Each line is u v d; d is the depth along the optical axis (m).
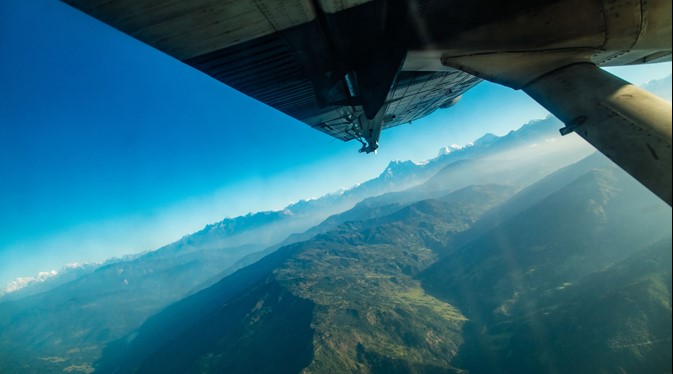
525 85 6.19
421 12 6.59
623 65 6.89
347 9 6.54
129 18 5.41
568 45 5.80
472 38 6.48
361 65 7.93
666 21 5.25
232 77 8.34
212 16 5.73
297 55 7.76
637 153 4.31
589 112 4.94
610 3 5.35
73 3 4.97
